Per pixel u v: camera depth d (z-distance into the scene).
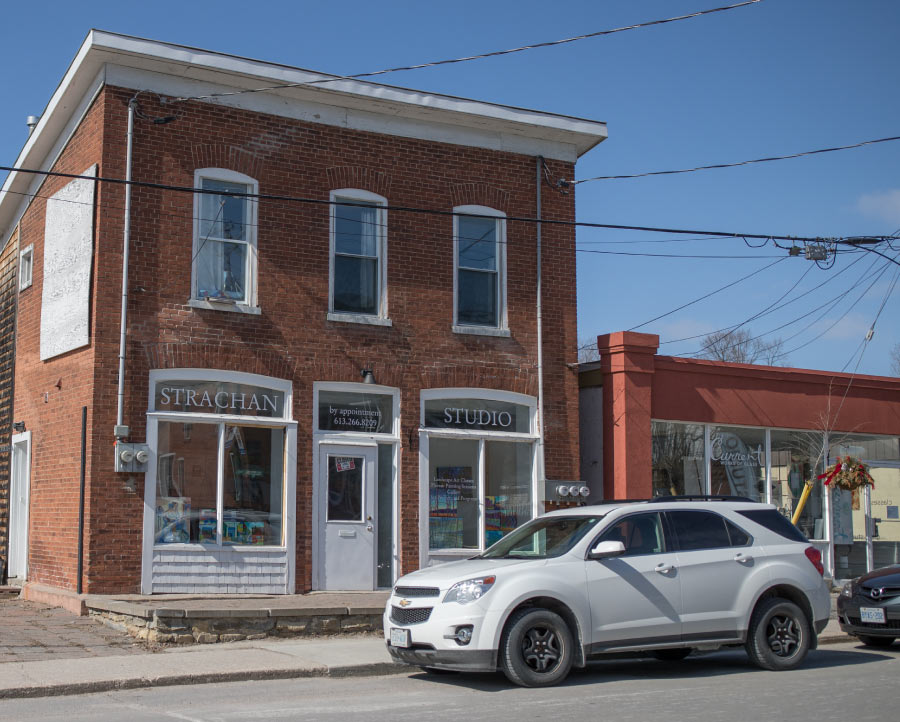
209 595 15.23
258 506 16.00
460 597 10.29
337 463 16.66
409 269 17.55
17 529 18.48
